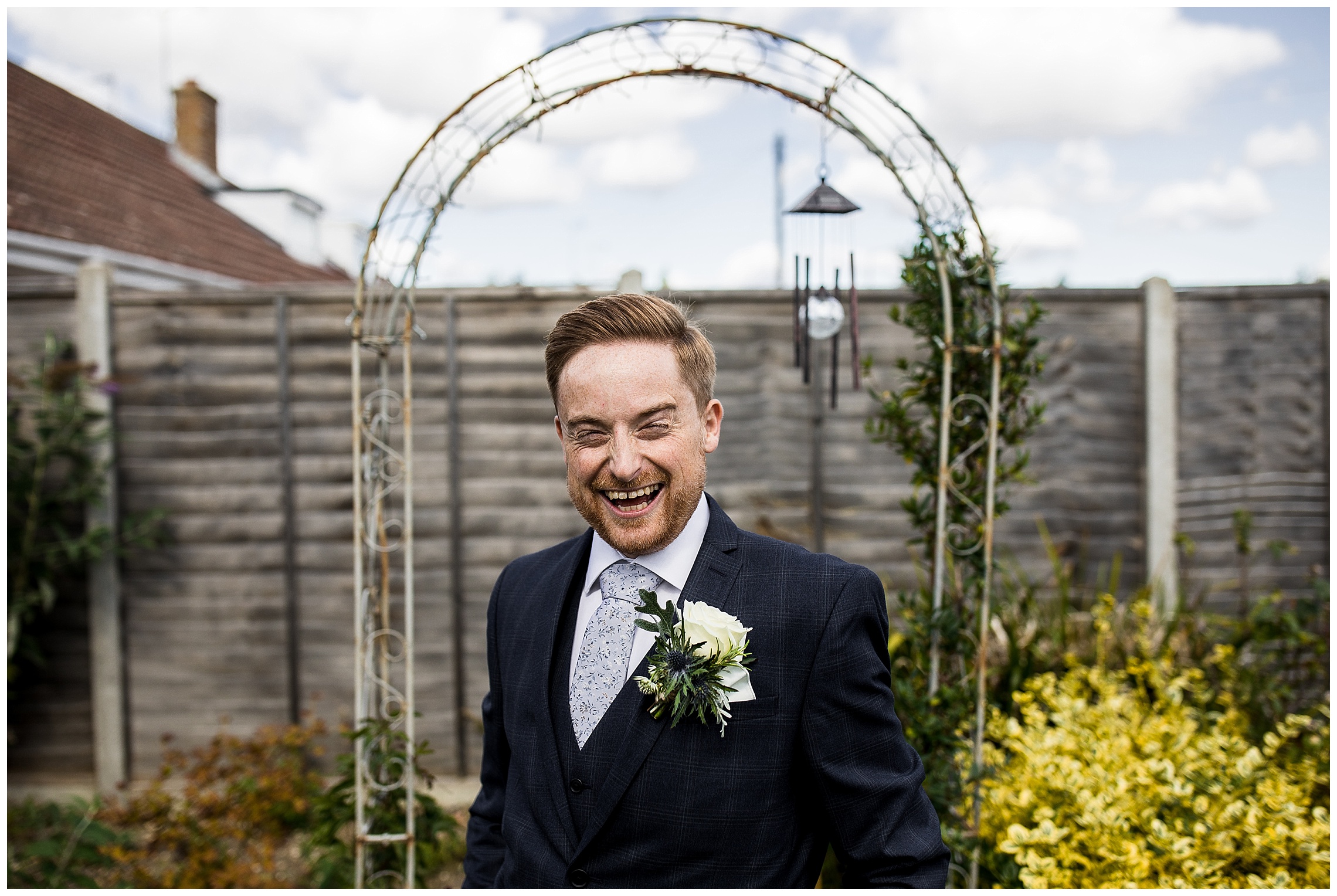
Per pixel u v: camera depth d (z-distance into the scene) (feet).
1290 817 6.91
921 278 7.66
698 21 6.80
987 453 7.66
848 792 3.51
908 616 7.93
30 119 20.31
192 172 28.50
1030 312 7.84
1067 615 11.06
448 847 10.11
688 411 3.74
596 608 4.04
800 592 3.72
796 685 3.59
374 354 11.89
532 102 7.04
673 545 3.92
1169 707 9.05
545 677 3.95
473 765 12.01
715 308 11.96
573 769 3.71
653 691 3.52
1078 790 7.20
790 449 12.03
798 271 7.88
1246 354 11.90
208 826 10.11
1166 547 11.78
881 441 8.32
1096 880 6.68
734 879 3.46
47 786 12.08
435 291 11.88
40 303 11.87
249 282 22.76
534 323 11.94
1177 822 7.10
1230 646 10.62
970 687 7.62
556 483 12.01
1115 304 11.94
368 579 8.05
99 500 11.51
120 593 12.05
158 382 11.95
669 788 3.49
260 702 12.17
